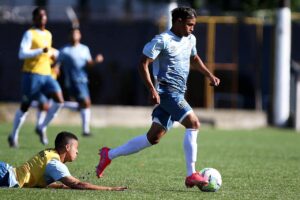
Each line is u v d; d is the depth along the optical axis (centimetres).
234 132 6228
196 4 8838
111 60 7450
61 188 2467
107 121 6794
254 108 7306
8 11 9025
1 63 7475
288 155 4188
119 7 10219
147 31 7381
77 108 5478
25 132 5384
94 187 2445
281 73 7038
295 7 9162
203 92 7238
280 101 7056
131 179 2873
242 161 3753
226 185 2753
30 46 4075
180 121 2608
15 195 2286
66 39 7419
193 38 2695
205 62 7256
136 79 7431
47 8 9262
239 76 7294
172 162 3581
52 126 6222
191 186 2544
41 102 4722
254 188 2684
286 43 7031
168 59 2605
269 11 9000
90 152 3966
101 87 7450
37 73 4181
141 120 6869
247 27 7288
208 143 4941
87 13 9931
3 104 6638
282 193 2561
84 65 5053
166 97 2608
